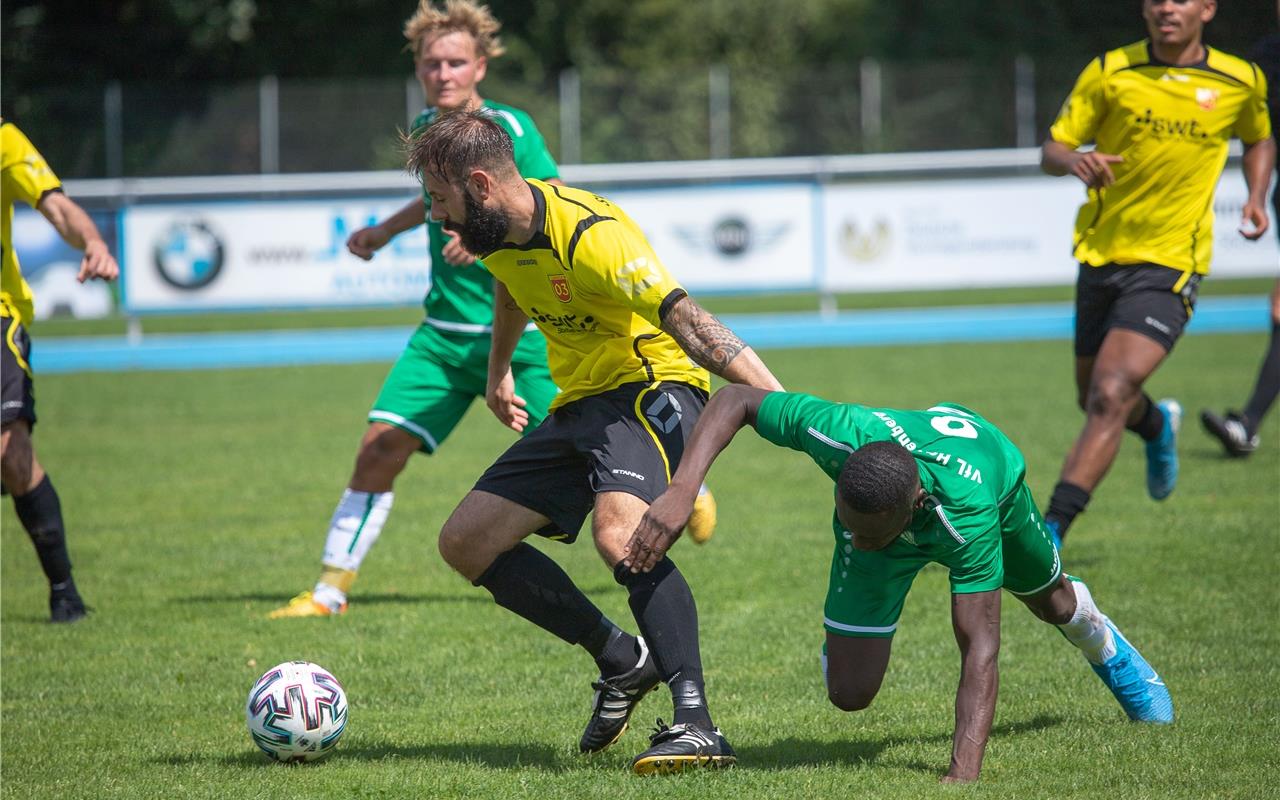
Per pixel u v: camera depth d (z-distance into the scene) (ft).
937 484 28.63
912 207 141.49
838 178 170.71
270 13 270.46
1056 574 32.45
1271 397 72.54
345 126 214.28
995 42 272.10
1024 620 45.88
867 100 236.43
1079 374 53.62
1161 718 34.63
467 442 91.15
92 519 67.67
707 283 142.61
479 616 49.01
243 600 51.85
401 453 49.93
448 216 31.32
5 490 49.03
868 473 27.32
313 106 213.66
